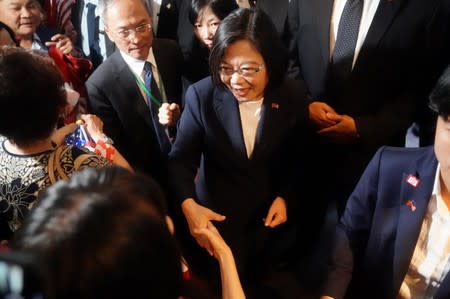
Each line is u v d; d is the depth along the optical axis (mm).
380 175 1093
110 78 1854
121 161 1599
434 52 1763
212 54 1378
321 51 1871
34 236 518
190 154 1562
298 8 1931
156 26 2400
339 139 1835
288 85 1541
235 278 1144
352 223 1186
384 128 1811
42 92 1001
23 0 1916
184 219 1671
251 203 1561
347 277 1166
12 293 452
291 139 1552
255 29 1311
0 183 1031
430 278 1035
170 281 554
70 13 2408
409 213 1035
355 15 1771
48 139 1075
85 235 508
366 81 1800
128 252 509
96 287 498
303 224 1896
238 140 1480
